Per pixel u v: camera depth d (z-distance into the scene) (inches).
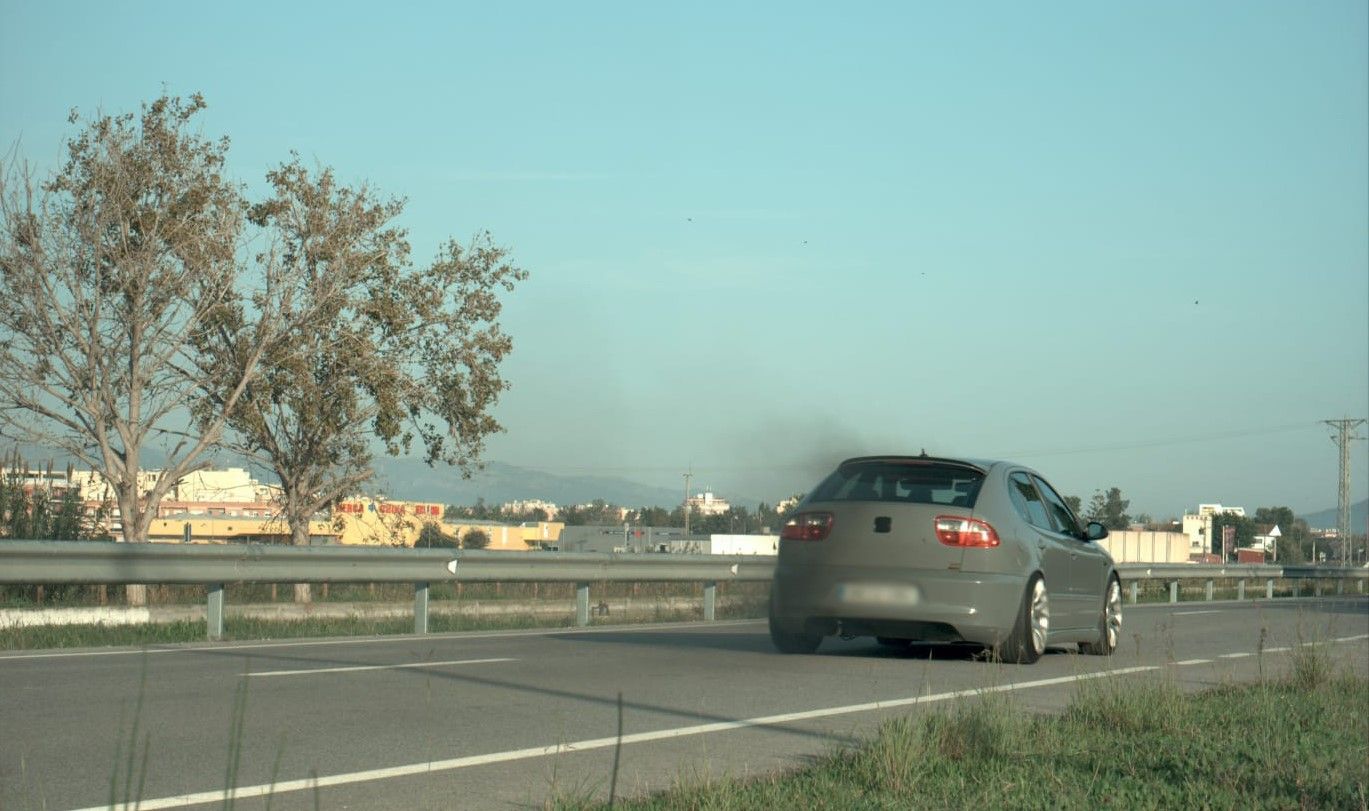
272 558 531.2
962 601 425.1
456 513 3545.8
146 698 327.9
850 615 433.1
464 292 1336.1
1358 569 1501.0
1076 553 489.7
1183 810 230.7
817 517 445.4
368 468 1301.7
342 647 474.6
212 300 1160.8
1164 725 310.2
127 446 1125.7
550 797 219.9
